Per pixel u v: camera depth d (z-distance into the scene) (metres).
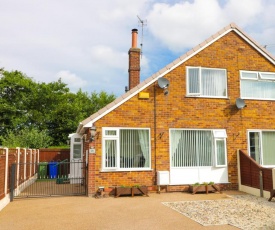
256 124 14.39
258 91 14.78
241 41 14.75
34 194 12.88
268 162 14.38
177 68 13.80
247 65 14.66
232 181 13.70
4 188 10.58
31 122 35.00
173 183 13.09
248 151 14.06
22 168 14.61
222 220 8.17
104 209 9.66
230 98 14.23
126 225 7.74
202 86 14.04
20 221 8.23
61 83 38.97
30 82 36.12
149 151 13.07
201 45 14.13
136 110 13.10
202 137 13.77
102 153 12.50
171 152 13.34
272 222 7.94
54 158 23.22
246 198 11.60
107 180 12.43
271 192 10.94
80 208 9.84
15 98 34.22
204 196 12.07
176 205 10.22
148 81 13.36
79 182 18.03
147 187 12.43
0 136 28.39
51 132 35.16
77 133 16.89
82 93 44.38
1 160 10.12
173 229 7.36
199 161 13.55
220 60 14.34
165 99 13.48
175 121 13.48
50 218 8.53
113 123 12.79
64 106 35.31
